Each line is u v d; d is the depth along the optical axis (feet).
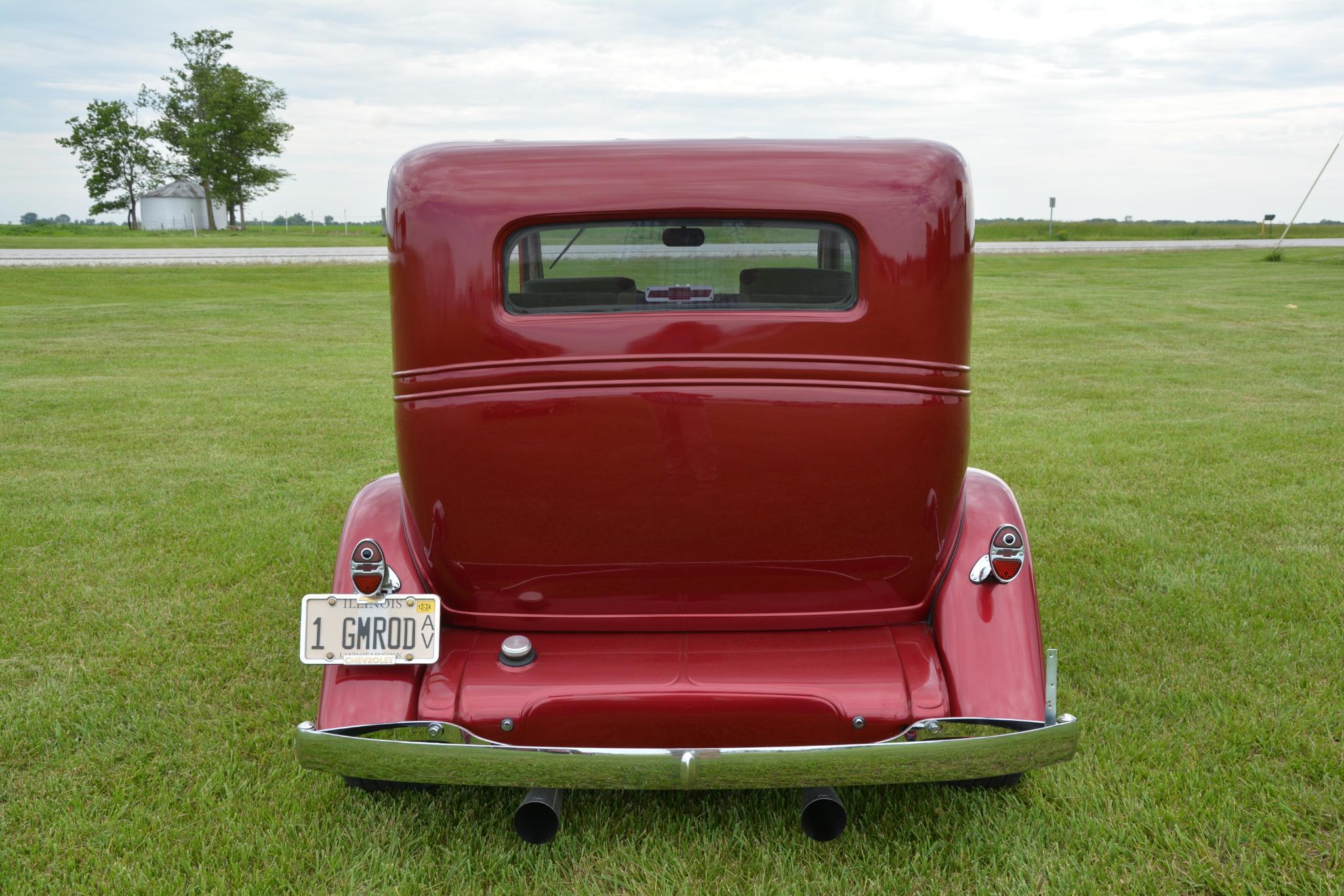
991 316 59.98
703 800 10.12
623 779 8.12
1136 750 10.70
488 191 8.27
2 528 19.24
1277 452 24.56
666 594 9.11
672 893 8.71
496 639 9.36
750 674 8.68
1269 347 45.78
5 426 29.35
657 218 8.34
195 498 21.54
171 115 266.16
